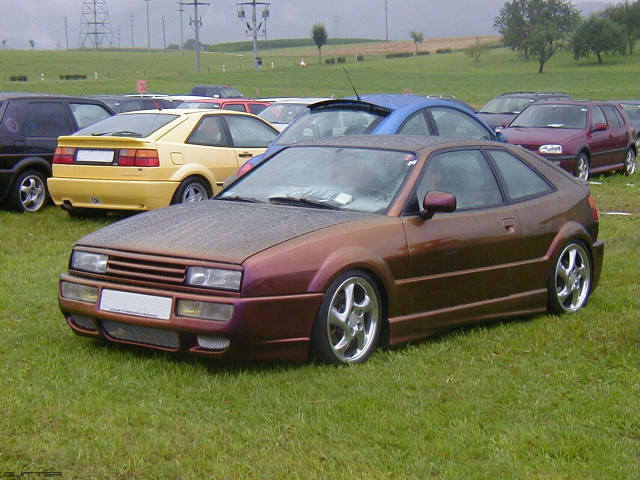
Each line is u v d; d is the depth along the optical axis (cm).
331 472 397
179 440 430
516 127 1844
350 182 617
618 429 459
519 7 13025
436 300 604
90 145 1151
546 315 696
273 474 395
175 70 10700
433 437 442
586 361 571
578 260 719
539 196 691
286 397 489
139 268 539
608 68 11069
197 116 1215
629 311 705
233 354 516
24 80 7900
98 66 11344
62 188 1166
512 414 475
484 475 396
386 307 575
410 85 8025
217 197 646
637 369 552
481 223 630
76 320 579
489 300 641
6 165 1239
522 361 565
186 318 516
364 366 552
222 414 466
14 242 1023
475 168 657
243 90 6788
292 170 650
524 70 11225
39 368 535
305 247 533
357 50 17962
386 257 568
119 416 458
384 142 655
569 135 1741
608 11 12850
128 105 2152
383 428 449
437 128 1084
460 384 522
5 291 754
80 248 572
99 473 395
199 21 9531
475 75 9931
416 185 606
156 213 616
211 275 516
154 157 1132
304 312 529
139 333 546
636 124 2497
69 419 453
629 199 1480
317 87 7531
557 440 440
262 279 513
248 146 1266
